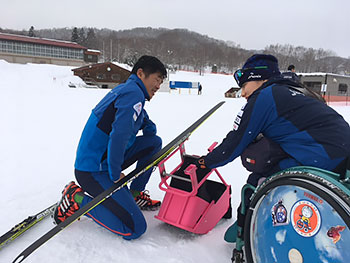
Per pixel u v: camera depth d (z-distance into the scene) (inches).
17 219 77.3
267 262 53.2
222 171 126.3
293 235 48.6
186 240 71.4
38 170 119.0
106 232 73.2
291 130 52.1
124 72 1206.9
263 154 54.7
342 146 48.1
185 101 458.3
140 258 63.1
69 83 880.3
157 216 74.5
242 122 55.0
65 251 64.0
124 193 69.1
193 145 169.0
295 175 47.4
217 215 76.2
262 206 54.2
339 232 42.8
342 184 44.7
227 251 67.5
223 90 1327.5
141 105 68.1
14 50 1724.9
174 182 76.3
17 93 424.8
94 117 68.9
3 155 139.6
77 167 70.9
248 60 62.6
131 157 84.1
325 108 53.0
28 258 61.0
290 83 58.5
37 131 197.8
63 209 72.2
